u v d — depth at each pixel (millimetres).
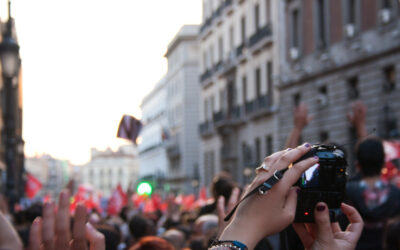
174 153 77438
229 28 48406
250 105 42250
